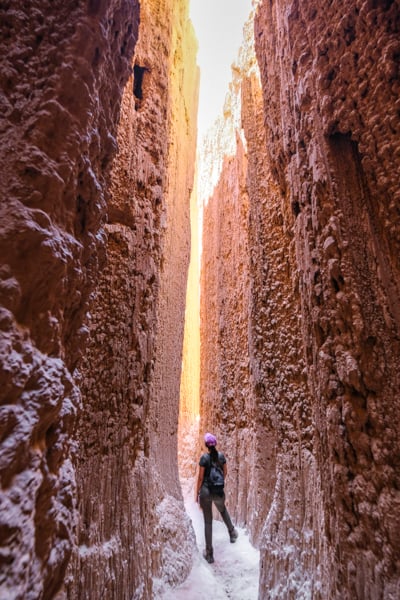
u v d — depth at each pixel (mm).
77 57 1020
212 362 6172
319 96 1838
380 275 1531
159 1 3316
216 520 4691
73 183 1016
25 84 948
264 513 3445
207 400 6105
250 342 3545
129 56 1487
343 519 1443
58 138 951
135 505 2168
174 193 4277
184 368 9484
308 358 1880
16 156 870
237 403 5047
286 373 2744
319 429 1695
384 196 1559
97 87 1137
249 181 3650
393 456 1336
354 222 1645
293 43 2170
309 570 1925
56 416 892
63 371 922
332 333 1637
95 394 2053
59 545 863
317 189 1805
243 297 5285
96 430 2018
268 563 2297
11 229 794
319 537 1908
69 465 1018
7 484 691
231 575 3049
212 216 7176
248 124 3871
